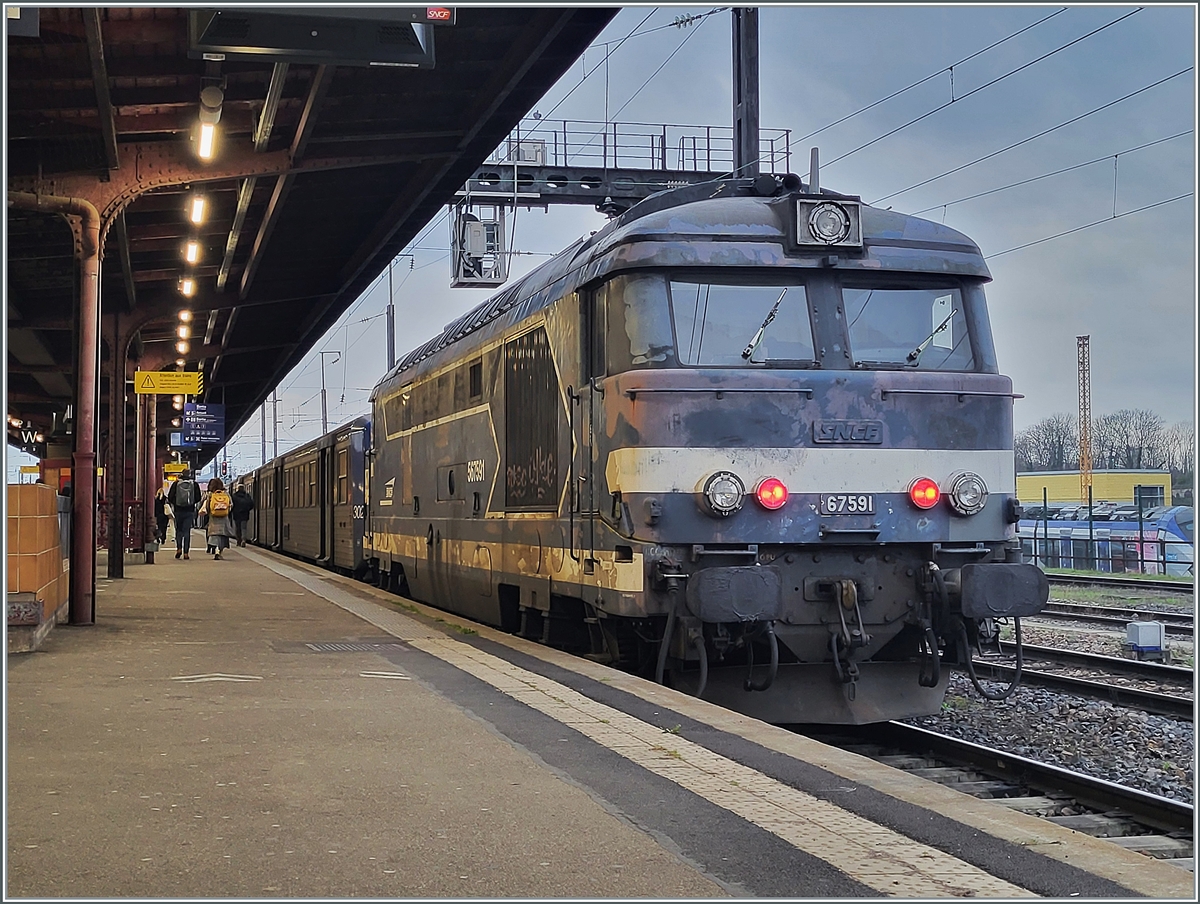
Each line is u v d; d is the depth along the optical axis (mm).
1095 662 14617
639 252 9898
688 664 10398
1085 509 41344
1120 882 5020
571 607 11781
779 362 9930
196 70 13531
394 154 16625
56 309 24172
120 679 10008
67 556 14781
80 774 6719
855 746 10445
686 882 4980
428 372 17297
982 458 10125
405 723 8195
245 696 9219
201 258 22469
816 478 9727
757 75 19328
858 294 10234
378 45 10539
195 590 19625
